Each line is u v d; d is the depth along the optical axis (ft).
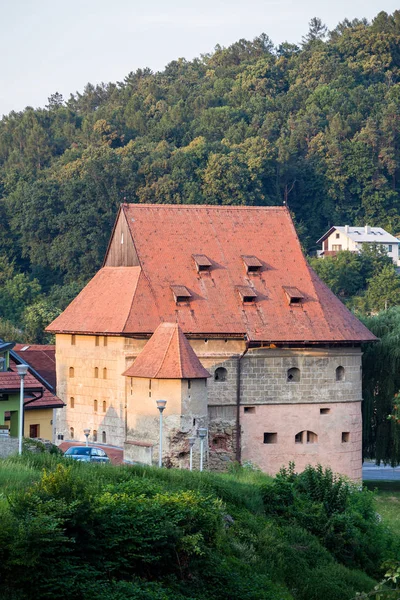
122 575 452.76
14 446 636.89
